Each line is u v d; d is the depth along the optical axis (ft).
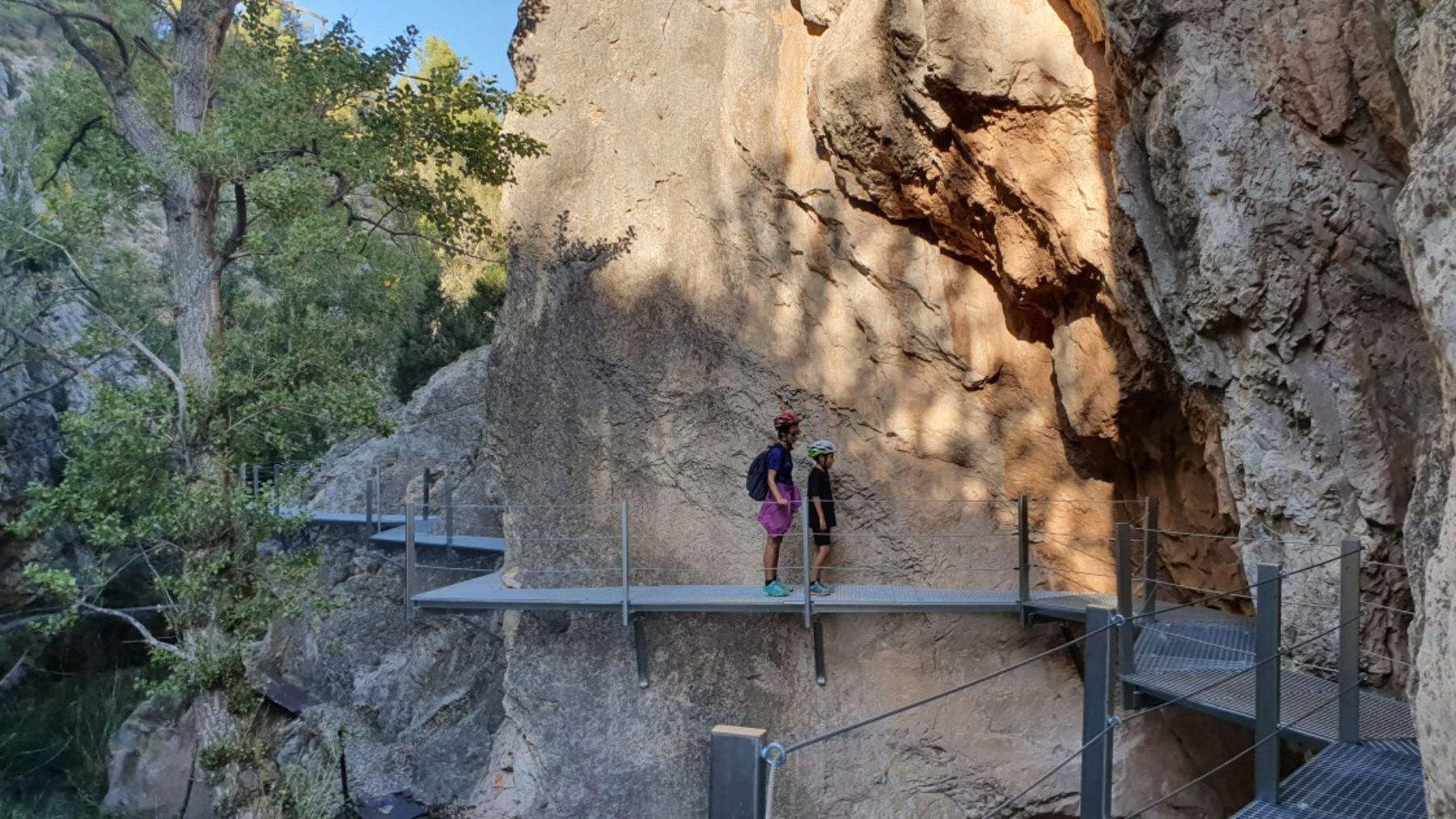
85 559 58.59
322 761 35.70
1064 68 18.13
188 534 26.89
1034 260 20.85
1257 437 15.17
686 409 26.96
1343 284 13.99
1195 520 20.94
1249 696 15.08
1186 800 21.90
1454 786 7.36
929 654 24.54
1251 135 14.56
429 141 30.96
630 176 28.22
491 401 29.35
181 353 28.71
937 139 21.03
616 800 26.16
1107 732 12.87
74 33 30.22
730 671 25.86
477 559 42.32
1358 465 13.91
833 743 24.85
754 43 27.02
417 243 56.54
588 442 27.86
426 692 39.27
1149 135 16.06
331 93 29.01
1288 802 11.69
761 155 26.35
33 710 50.67
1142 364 19.65
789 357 26.16
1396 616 14.05
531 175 29.48
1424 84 10.17
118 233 74.08
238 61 29.63
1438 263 8.38
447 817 32.14
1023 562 21.62
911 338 24.80
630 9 28.94
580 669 27.17
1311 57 14.07
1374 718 13.08
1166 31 15.38
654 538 26.99
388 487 48.70
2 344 55.31
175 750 42.65
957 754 23.97
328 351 29.60
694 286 27.22
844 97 22.82
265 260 29.86
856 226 25.04
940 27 19.11
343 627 43.32
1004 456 24.32
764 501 23.50
